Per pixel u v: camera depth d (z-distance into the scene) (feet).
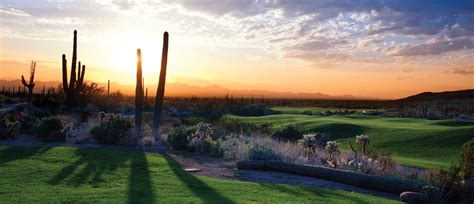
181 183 38.50
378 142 94.43
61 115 95.55
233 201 31.94
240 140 71.61
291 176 47.57
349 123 125.29
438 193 37.19
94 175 40.14
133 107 145.38
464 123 142.41
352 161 51.06
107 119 69.21
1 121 67.36
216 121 101.04
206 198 32.73
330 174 45.68
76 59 105.09
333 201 34.01
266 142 67.51
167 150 64.54
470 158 40.98
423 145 88.02
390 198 39.29
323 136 85.87
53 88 133.90
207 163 54.24
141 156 54.39
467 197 38.22
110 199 30.99
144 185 36.86
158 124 77.41
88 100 114.62
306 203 32.45
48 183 35.86
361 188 42.91
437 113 206.08
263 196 34.71
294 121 139.23
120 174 41.42
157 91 77.77
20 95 167.84
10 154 49.70
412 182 39.96
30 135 71.15
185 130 68.85
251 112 198.59
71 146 61.31
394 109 264.72
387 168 50.01
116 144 66.18
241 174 47.21
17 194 31.63
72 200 30.35
